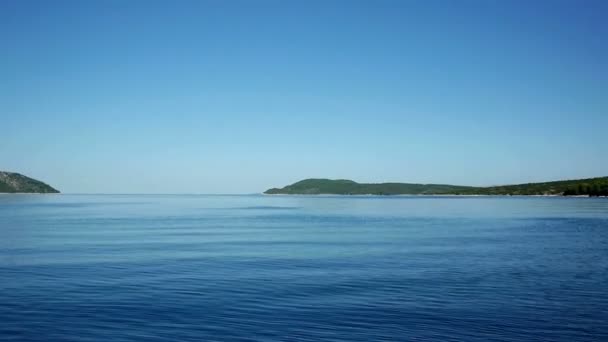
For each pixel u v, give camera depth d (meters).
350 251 51.56
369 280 34.62
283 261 43.94
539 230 79.62
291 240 63.44
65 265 40.88
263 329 22.98
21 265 40.81
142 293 30.14
